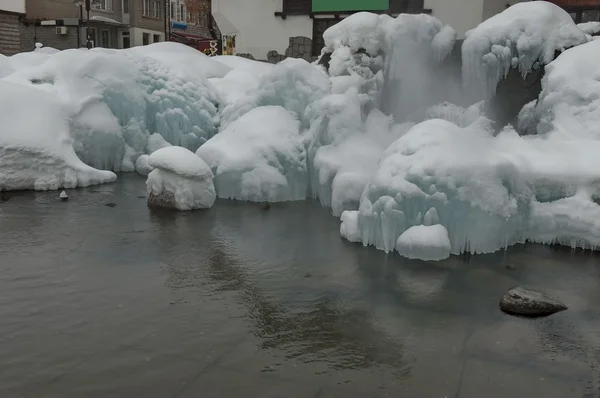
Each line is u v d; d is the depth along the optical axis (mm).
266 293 5434
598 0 15555
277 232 7512
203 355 4184
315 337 4531
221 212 8508
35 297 5203
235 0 19000
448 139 6863
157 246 6816
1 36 28062
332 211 8539
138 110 11703
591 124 7777
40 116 10039
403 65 10672
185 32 47562
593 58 8367
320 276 5914
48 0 32500
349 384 3828
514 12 9773
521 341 4531
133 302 5133
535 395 3740
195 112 12102
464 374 3998
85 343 4332
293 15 18391
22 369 3928
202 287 5547
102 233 7309
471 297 5426
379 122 9922
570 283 5836
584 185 7027
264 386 3773
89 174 10195
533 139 8125
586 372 4059
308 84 9906
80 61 11383
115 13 37875
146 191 9836
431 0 16188
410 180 6598
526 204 7156
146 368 3977
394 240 6719
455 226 6574
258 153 9336
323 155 8992
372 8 17062
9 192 9453
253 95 10570
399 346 4406
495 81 9727
